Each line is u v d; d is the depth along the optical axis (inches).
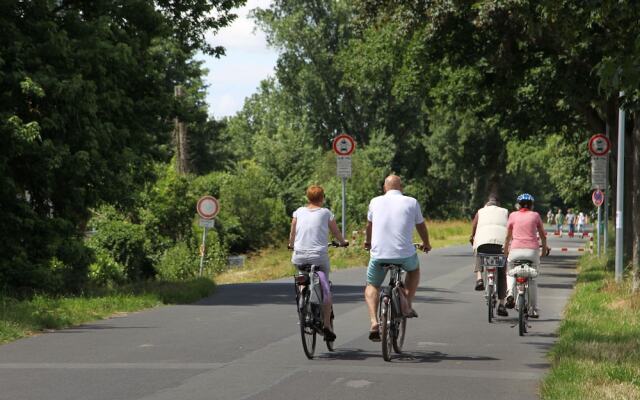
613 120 3260.3
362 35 3454.7
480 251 1776.6
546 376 1079.0
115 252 3924.7
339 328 1644.9
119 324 1707.7
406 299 1317.7
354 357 1291.8
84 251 2393.0
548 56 3289.9
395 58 4515.3
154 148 2583.7
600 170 3287.4
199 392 1022.4
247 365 1215.6
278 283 2918.3
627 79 1237.1
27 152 2191.2
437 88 4183.1
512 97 3722.9
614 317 1711.4
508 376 1129.4
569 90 3147.1
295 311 1959.9
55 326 1648.6
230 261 4793.3
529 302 1653.5
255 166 5974.4
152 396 999.0
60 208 2420.0
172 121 2667.3
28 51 2218.3
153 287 2423.7
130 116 2512.3
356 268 3516.2
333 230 1332.4
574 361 1167.0
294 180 6673.2
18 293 2234.3
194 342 1445.6
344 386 1058.7
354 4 3314.5
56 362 1243.2
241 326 1669.5
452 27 3149.6
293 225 1328.7
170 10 2967.5
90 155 2301.9
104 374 1142.3
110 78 2409.0
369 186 6771.7
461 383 1079.0
